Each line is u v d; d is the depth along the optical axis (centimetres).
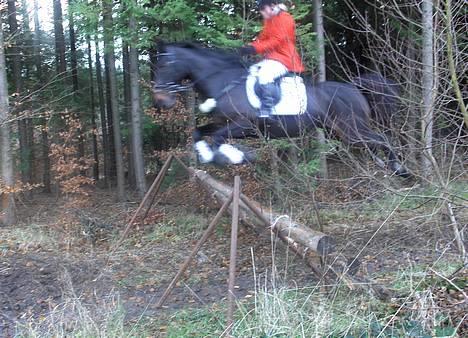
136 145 1288
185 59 636
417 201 675
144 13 978
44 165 1736
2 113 1061
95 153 1975
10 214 1073
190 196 1098
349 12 1227
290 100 635
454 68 429
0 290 642
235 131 635
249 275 672
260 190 899
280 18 637
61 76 1703
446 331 408
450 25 417
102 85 2052
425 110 491
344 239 682
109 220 1063
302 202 788
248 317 483
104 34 1094
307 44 938
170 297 604
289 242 556
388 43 506
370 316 443
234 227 507
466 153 505
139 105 1284
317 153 814
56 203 1341
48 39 1811
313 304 475
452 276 474
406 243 629
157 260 768
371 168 588
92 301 571
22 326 489
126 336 474
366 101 676
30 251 830
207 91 639
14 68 1466
